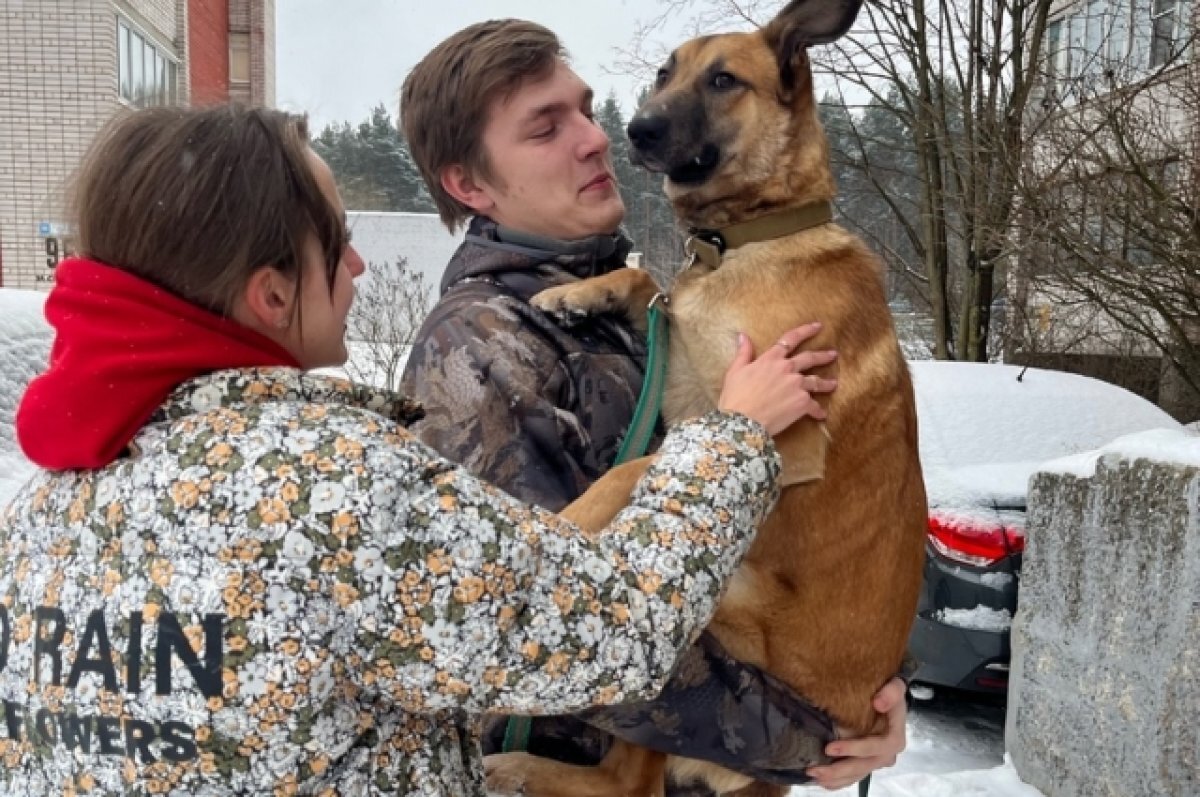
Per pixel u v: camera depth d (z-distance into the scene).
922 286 12.99
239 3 21.48
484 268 2.03
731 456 1.44
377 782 1.14
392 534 1.08
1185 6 9.84
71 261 1.19
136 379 1.12
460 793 1.24
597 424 1.92
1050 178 7.85
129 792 1.07
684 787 2.06
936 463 5.27
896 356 2.37
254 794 1.07
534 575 1.15
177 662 1.04
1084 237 7.79
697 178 2.55
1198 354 7.95
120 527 1.09
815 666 2.11
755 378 1.79
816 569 2.16
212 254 1.16
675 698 1.68
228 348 1.18
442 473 1.14
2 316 6.85
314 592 1.06
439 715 1.24
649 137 2.53
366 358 12.17
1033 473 4.12
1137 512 3.40
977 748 4.81
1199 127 7.54
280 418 1.12
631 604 1.22
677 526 1.32
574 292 2.03
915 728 5.02
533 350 1.86
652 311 2.19
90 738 1.08
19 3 14.05
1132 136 7.46
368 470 1.09
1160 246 7.41
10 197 14.28
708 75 2.54
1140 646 3.35
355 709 1.13
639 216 16.44
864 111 12.70
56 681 1.10
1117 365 10.33
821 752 1.90
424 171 2.18
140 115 1.24
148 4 15.90
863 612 2.17
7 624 1.18
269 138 1.24
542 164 2.06
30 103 14.17
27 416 1.14
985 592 4.61
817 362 2.00
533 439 1.78
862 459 2.21
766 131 2.51
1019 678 4.11
